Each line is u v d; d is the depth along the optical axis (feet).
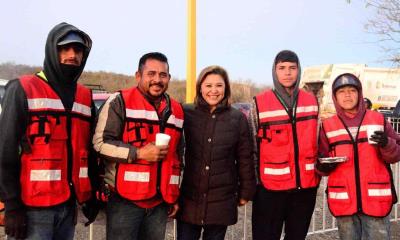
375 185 11.74
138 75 10.87
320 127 12.92
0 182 8.46
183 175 11.66
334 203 12.21
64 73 9.34
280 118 12.41
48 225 9.00
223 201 11.46
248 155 12.04
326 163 11.55
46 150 8.87
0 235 14.92
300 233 12.70
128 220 10.34
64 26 9.39
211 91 11.57
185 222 11.68
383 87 66.33
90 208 10.49
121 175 10.12
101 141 10.11
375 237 11.69
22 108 8.70
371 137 11.44
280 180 12.22
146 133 10.36
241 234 17.98
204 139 11.51
